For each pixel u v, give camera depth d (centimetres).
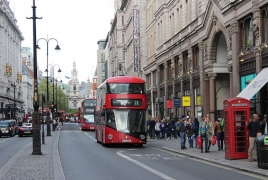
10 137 5238
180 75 4550
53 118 6912
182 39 4388
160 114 5591
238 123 2016
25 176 1536
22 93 13488
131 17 7638
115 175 1573
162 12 5316
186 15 4384
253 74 2809
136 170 1723
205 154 2347
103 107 3120
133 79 3058
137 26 6950
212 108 3694
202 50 3831
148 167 1828
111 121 3002
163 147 2980
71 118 15588
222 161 1959
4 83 10044
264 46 2614
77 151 2770
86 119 6931
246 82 2911
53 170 1709
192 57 4184
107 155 2458
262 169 1628
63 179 1444
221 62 3669
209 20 3562
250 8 2777
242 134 2017
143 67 6862
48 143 3581
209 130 2464
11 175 1568
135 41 6938
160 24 5512
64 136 5056
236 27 3019
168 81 5172
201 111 3853
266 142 1628
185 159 2195
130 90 3033
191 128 2870
